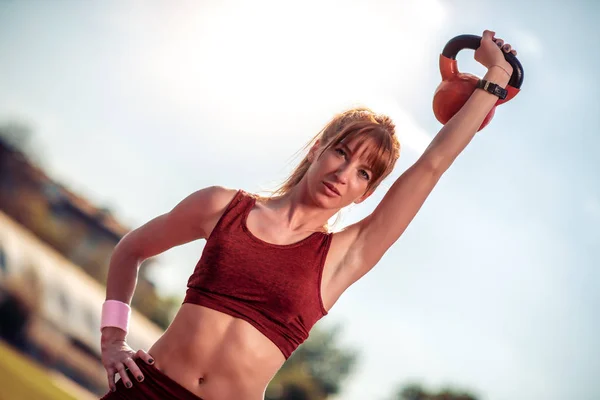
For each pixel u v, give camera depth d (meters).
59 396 15.01
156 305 23.47
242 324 2.52
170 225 2.73
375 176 2.67
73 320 21.97
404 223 2.70
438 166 2.70
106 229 25.78
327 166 2.63
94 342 21.91
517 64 2.80
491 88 2.76
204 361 2.51
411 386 24.03
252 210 2.66
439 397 23.50
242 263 2.56
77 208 25.83
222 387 2.50
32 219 25.20
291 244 2.61
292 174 2.79
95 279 24.98
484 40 2.83
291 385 24.12
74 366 21.27
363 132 2.64
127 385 2.55
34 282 22.02
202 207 2.67
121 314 2.77
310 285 2.58
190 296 2.58
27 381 15.27
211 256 2.58
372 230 2.69
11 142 25.97
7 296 21.50
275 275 2.55
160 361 2.55
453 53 2.88
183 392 2.49
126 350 2.68
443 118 2.88
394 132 2.76
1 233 23.02
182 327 2.55
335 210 2.68
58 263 24.09
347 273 2.66
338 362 24.19
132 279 2.81
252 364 2.51
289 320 2.54
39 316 21.62
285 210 2.67
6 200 25.25
